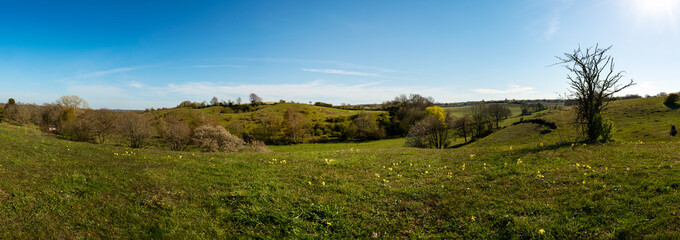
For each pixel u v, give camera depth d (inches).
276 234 422.0
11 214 416.5
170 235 407.5
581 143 914.7
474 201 502.9
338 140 4335.6
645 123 2928.2
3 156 712.4
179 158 873.5
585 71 977.5
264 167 761.0
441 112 4749.0
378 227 440.1
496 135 3447.3
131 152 961.5
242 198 528.1
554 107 4463.6
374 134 4382.4
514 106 6599.4
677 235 328.5
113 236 396.5
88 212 449.7
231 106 7249.0
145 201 501.7
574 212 430.6
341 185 608.1
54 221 414.9
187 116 3695.9
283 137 4313.5
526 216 434.9
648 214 392.5
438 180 631.2
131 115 2778.1
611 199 448.5
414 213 479.8
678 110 3080.7
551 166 663.8
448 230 425.4
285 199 528.7
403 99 6569.9
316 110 6525.6
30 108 3713.1
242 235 419.2
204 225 441.1
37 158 745.0
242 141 2780.5
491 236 396.8
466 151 969.5
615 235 359.6
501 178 613.3
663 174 513.0
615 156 690.8
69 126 3046.3
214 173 687.7
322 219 461.1
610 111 3681.1
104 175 614.9
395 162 824.9
